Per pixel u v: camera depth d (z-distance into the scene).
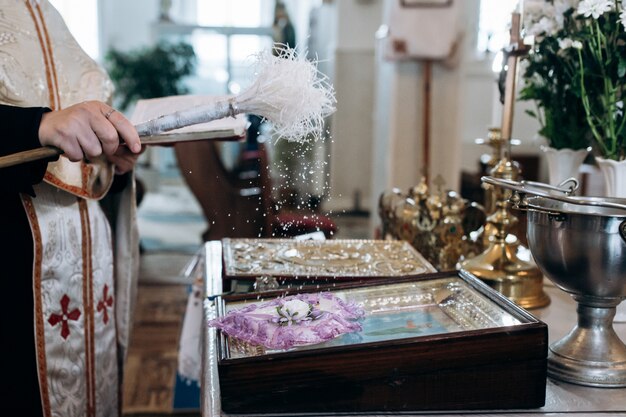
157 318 3.86
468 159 6.43
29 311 1.36
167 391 2.88
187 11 10.22
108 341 1.58
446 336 0.86
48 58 1.44
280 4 8.87
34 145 1.11
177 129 1.11
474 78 6.38
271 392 0.84
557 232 0.97
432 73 4.39
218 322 0.96
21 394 1.36
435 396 0.86
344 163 7.06
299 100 0.96
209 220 3.95
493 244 1.40
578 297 1.02
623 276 0.95
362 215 6.89
